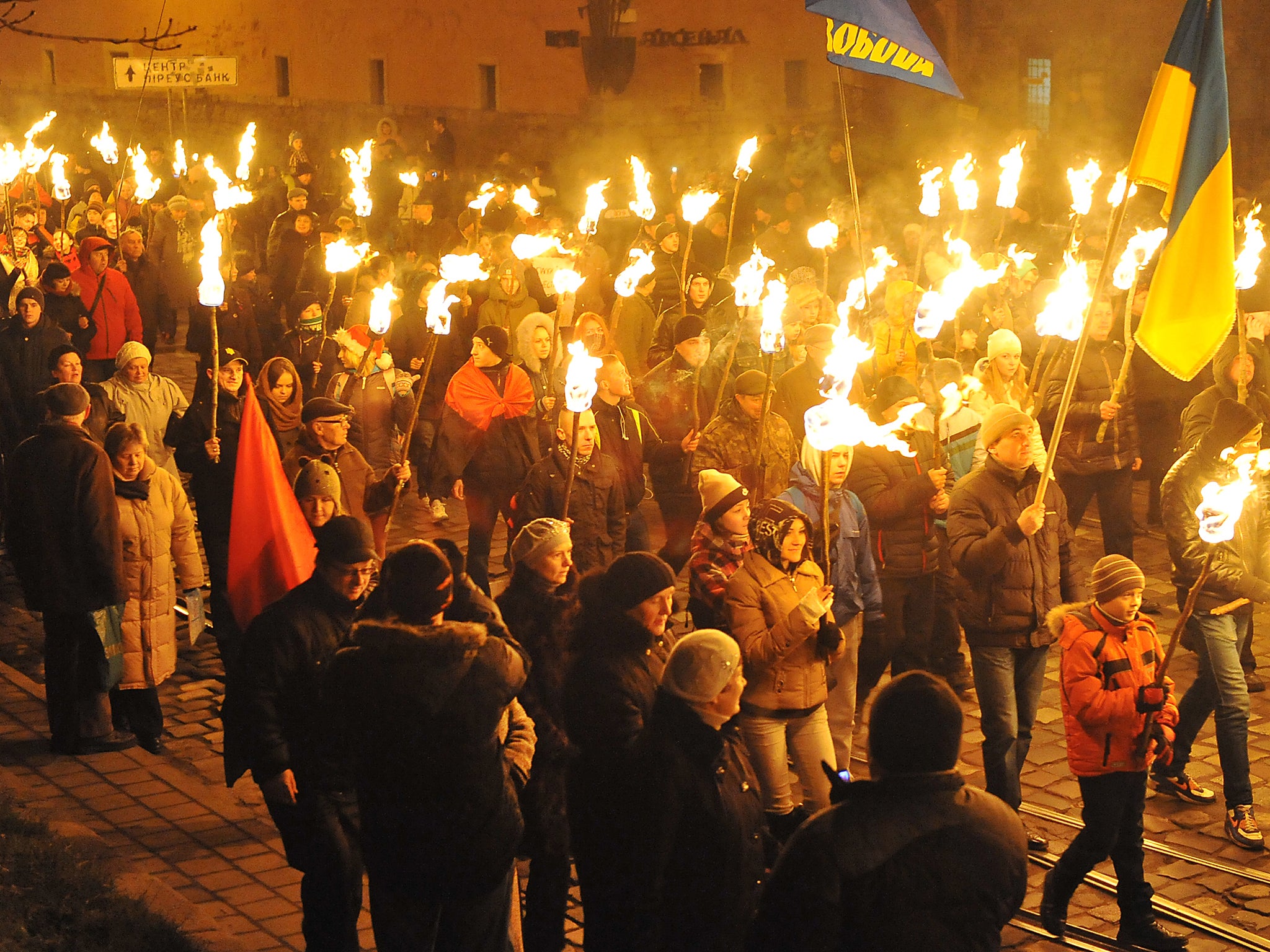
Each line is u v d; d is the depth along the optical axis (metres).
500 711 4.72
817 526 7.04
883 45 7.74
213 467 8.91
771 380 9.08
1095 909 6.46
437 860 4.71
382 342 11.36
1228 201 6.54
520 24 30.20
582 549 8.58
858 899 3.81
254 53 36.50
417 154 27.66
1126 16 23.66
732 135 27.34
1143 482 14.34
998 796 6.92
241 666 5.30
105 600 7.71
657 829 4.48
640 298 12.74
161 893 6.19
